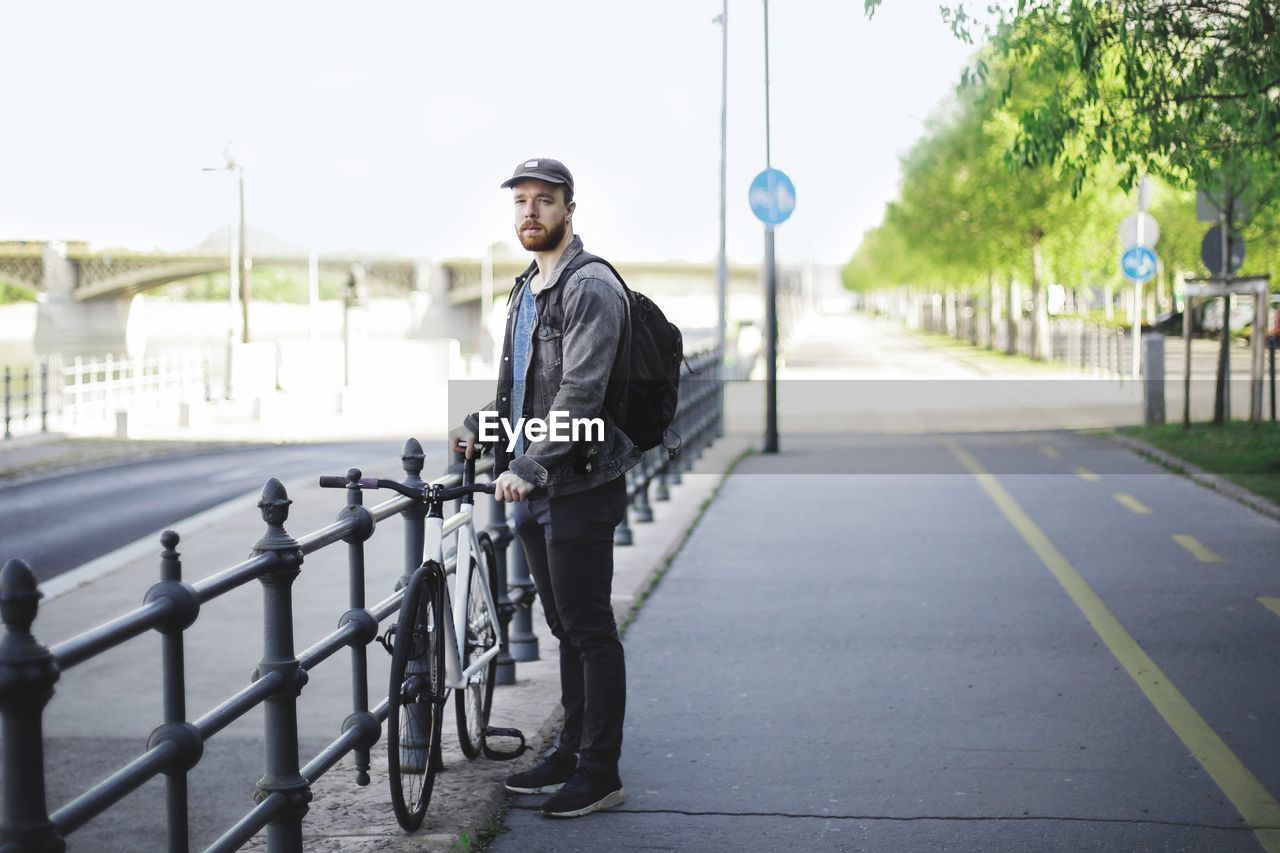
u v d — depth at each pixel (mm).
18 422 31094
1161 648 7875
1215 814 5109
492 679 5926
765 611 9062
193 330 107562
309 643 8828
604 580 5152
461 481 5914
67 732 7070
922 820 5066
